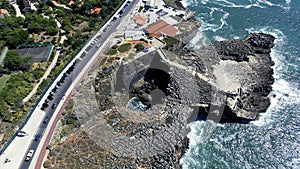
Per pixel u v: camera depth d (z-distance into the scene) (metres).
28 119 169.25
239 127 185.88
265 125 186.62
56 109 174.38
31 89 188.38
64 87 185.62
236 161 170.75
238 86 195.38
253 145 177.38
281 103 197.25
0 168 148.38
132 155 158.38
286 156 172.38
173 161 163.88
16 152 155.25
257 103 194.50
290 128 184.75
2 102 177.12
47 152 156.62
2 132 166.88
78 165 151.75
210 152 174.12
